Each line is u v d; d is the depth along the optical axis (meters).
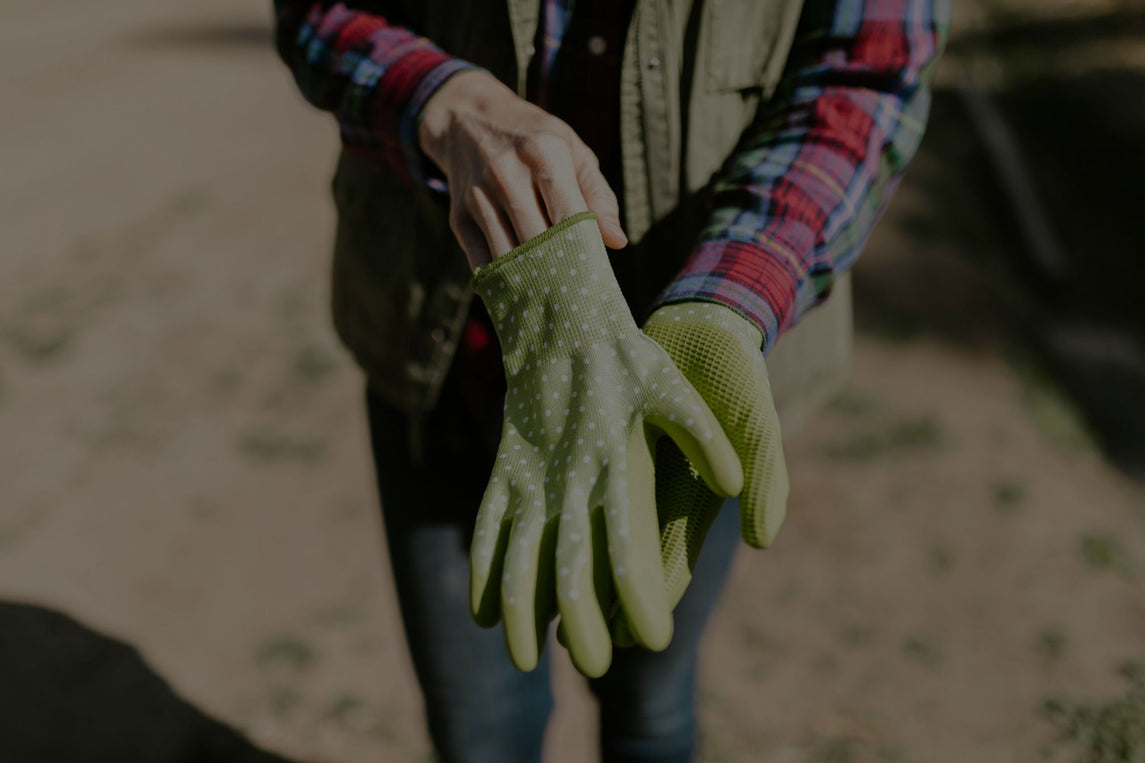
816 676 2.36
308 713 2.24
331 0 1.05
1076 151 6.77
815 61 0.98
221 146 5.54
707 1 0.97
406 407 1.17
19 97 6.55
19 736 2.15
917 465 3.09
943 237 4.66
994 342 3.85
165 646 2.43
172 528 2.82
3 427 3.24
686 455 0.74
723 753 2.13
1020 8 10.05
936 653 2.44
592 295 0.77
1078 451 3.36
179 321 3.79
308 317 3.80
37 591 2.60
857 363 3.59
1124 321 4.76
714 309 0.79
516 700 1.29
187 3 9.17
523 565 0.72
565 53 1.00
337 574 2.65
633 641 0.74
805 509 2.90
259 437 3.18
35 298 3.96
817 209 0.88
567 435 0.75
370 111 0.97
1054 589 2.64
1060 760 2.14
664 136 1.00
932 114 6.66
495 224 0.83
